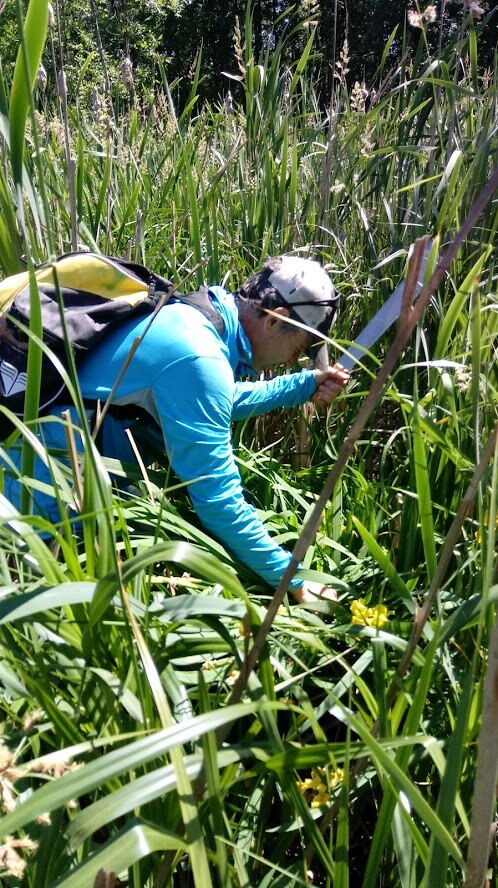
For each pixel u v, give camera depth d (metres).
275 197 2.50
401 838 1.00
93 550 1.10
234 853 0.96
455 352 1.82
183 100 8.35
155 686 0.85
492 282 2.07
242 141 2.62
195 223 2.21
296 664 1.40
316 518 0.84
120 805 0.74
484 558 1.00
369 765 1.21
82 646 0.99
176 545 0.86
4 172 1.64
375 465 2.15
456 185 2.22
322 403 2.03
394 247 2.24
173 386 1.57
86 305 1.62
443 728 1.30
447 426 1.69
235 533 1.58
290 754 0.88
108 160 2.26
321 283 1.84
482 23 2.11
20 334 1.56
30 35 1.05
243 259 2.44
